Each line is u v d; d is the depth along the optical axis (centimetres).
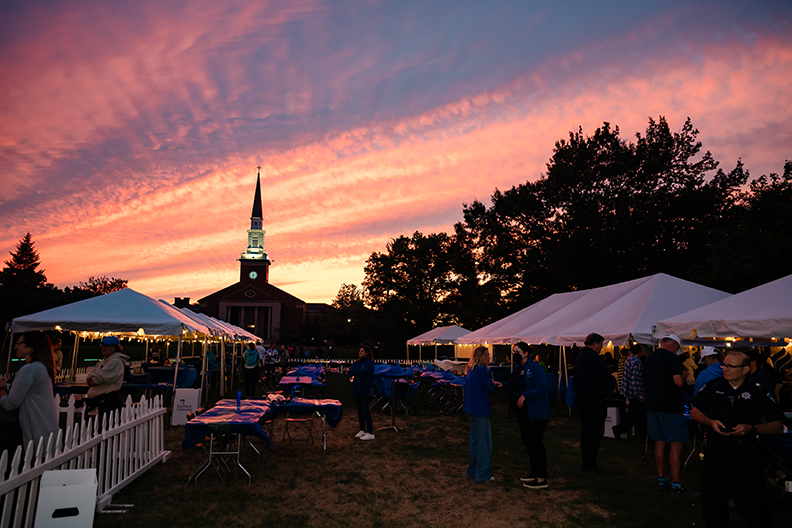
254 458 733
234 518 481
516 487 602
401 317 5219
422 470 679
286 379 1202
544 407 604
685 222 2859
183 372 1359
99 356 3509
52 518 372
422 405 1459
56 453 429
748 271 2119
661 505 533
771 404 375
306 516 493
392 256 5319
